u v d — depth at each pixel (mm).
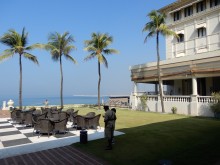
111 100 38125
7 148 8727
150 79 25625
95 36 29047
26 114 14398
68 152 8039
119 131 11648
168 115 20141
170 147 8273
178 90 27406
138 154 7551
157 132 11117
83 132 9281
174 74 22828
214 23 24391
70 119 15711
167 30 22250
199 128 12180
